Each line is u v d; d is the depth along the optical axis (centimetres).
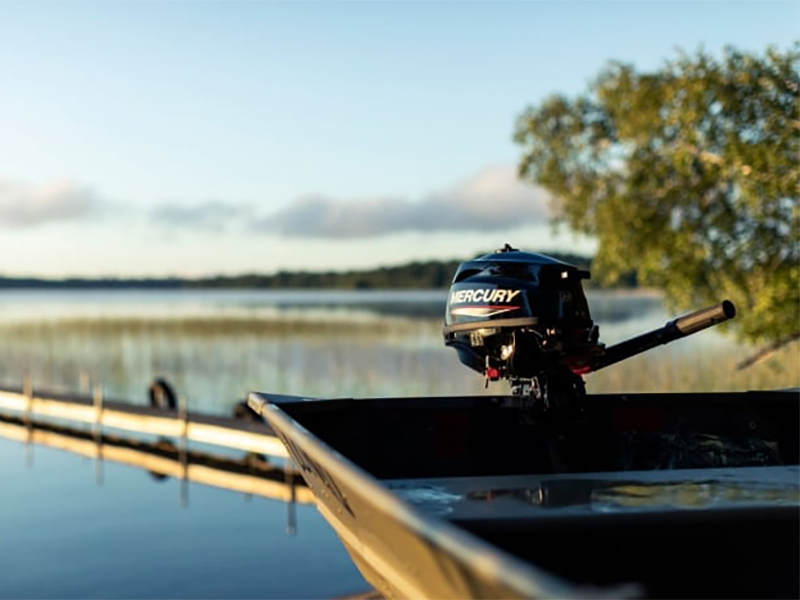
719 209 1359
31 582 778
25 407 1727
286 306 12025
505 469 347
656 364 1697
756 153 1235
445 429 351
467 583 158
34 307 12694
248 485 1245
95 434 1591
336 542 920
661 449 351
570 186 1634
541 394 338
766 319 1252
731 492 293
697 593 248
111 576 797
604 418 352
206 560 848
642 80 1446
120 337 3947
